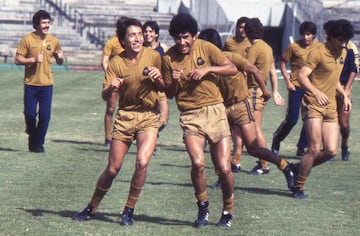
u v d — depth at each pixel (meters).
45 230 11.99
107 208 13.49
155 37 19.94
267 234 12.02
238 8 59.91
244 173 17.41
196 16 59.41
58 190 14.88
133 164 18.06
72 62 55.84
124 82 12.11
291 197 14.88
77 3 62.84
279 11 60.06
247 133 14.66
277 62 57.59
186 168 17.72
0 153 19.17
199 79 11.98
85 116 27.08
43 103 19.39
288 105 20.16
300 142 20.23
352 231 12.36
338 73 14.59
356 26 60.31
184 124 12.32
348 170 18.17
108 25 60.91
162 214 13.16
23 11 60.50
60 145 20.75
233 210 13.64
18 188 15.00
